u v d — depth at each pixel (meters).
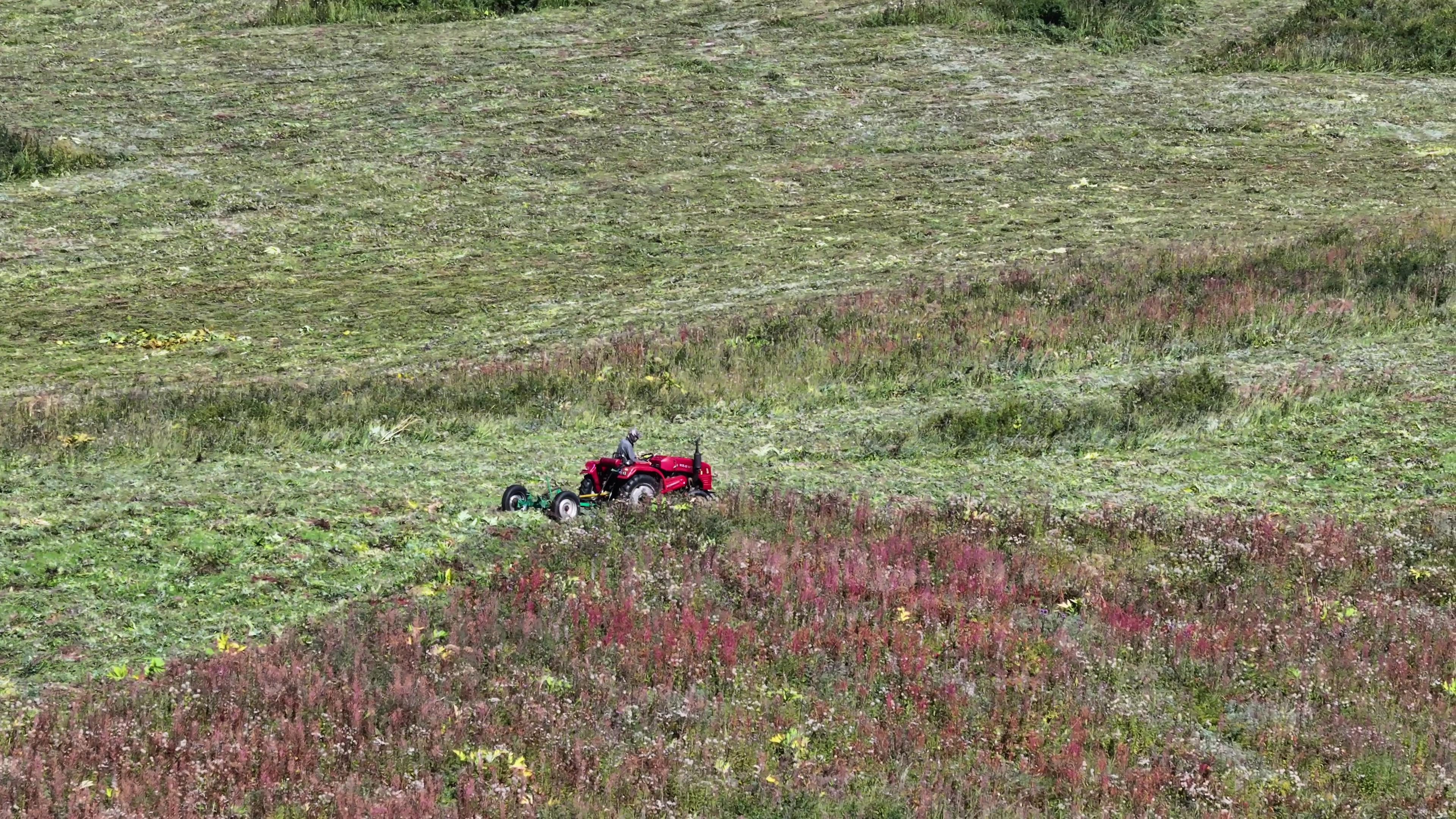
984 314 59.16
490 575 30.14
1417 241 68.12
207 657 25.33
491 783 20.55
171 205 82.50
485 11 124.25
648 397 49.97
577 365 53.56
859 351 54.22
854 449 43.84
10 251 74.12
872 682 25.55
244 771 20.30
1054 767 22.42
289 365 57.28
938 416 45.97
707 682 25.16
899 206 83.69
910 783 21.83
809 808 20.53
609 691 24.22
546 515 34.78
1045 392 50.06
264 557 31.00
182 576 29.70
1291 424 45.56
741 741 22.75
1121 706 24.84
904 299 63.31
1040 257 71.69
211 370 56.56
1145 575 31.73
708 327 60.16
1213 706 25.44
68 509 34.50
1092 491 39.25
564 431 46.47
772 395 50.16
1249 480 40.25
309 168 89.25
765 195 86.12
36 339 61.34
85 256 74.19
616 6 126.94
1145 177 88.38
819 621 27.80
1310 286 60.12
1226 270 63.94
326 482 38.41
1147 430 45.09
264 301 67.88
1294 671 26.44
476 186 87.38
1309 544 33.41
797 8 124.88
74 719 22.05
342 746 21.22
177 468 40.09
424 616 27.38
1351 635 28.39
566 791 20.80
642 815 19.95
